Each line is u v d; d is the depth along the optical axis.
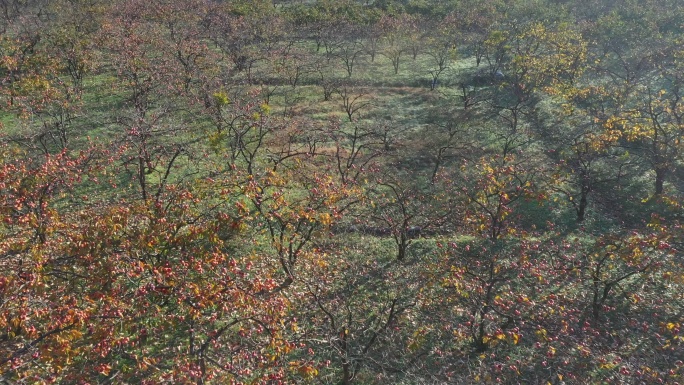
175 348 12.52
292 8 54.88
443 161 25.86
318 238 18.75
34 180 15.22
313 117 31.95
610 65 36.34
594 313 14.71
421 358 13.50
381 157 26.34
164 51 36.91
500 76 38.91
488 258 17.45
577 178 23.56
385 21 47.28
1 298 10.26
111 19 43.50
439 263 16.98
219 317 12.06
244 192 15.21
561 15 46.06
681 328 13.89
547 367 12.39
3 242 13.35
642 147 23.48
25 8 47.28
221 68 38.50
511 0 52.44
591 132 23.95
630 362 12.86
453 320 14.77
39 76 31.17
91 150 20.91
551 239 19.06
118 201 20.58
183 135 27.52
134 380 11.57
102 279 11.40
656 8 44.97
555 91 30.53
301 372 10.90
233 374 10.83
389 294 15.91
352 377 12.35
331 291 15.98
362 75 40.19
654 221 15.94
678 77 26.05
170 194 17.08
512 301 15.11
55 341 9.99
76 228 13.67
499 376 12.65
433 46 44.84
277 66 39.94
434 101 35.12
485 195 18.23
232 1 52.56
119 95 33.28
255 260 16.23
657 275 16.08
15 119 29.31
